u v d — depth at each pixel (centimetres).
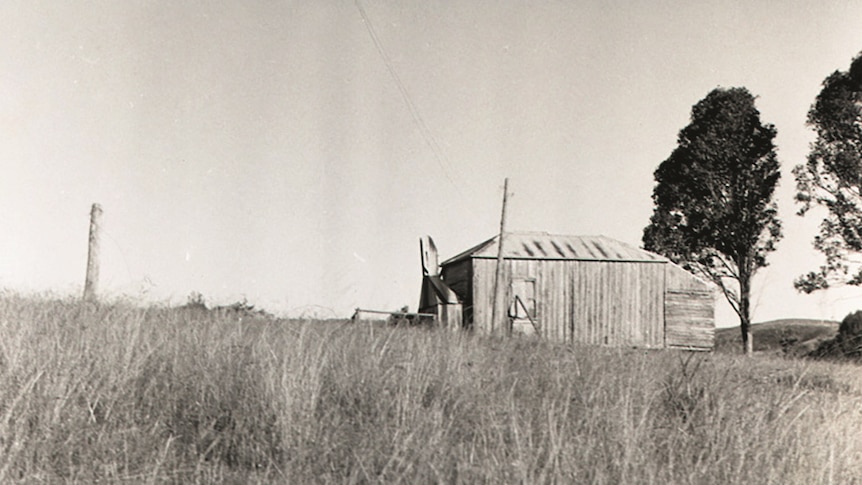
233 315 1400
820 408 1109
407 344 1267
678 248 5103
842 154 4497
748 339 4709
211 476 766
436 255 3547
